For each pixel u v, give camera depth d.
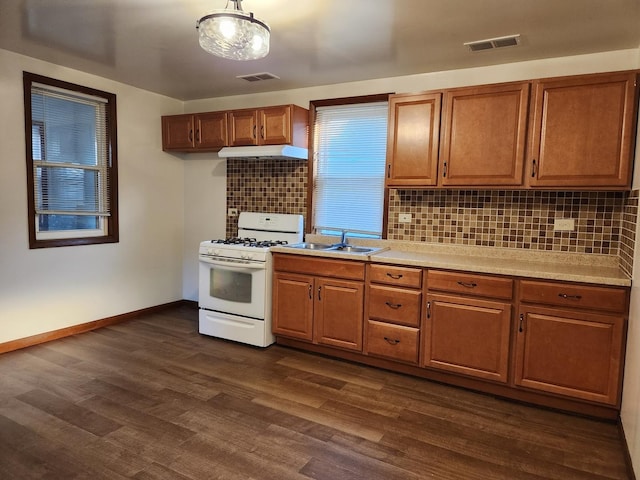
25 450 2.07
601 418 2.52
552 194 3.03
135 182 4.27
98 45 3.04
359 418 2.46
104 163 4.01
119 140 4.07
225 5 2.37
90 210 3.93
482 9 2.33
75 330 3.82
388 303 3.06
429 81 3.48
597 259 2.89
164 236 4.64
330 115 3.96
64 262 3.70
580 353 2.48
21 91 3.30
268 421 2.40
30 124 3.37
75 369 3.04
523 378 2.64
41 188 3.54
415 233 3.54
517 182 2.83
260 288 3.52
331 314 3.30
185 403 2.59
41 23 2.66
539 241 3.09
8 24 2.69
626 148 2.51
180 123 4.34
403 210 3.58
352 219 3.90
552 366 2.56
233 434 2.26
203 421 2.38
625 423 2.22
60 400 2.58
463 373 2.83
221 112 4.07
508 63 3.19
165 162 4.59
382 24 2.56
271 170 4.25
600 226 2.90
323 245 3.88
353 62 3.27
